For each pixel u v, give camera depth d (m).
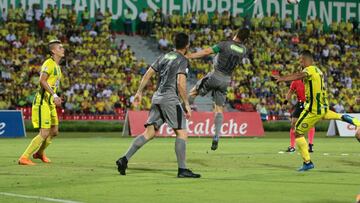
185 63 16.09
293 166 19.84
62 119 47.28
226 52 21.52
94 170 17.88
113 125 46.62
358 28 64.12
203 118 41.28
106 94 49.66
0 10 52.88
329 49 61.34
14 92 47.34
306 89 18.22
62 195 12.76
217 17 59.34
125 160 16.52
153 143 33.03
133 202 11.92
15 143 31.92
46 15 53.28
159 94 16.14
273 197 12.73
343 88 58.09
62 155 24.05
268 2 62.22
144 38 57.50
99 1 56.81
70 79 49.72
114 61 52.94
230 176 16.56
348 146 32.22
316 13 63.66
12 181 15.10
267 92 54.66
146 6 58.34
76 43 53.19
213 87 22.03
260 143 34.22
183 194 13.05
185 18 58.38
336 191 13.70
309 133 27.50
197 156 23.84
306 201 12.21
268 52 58.38
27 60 50.16
